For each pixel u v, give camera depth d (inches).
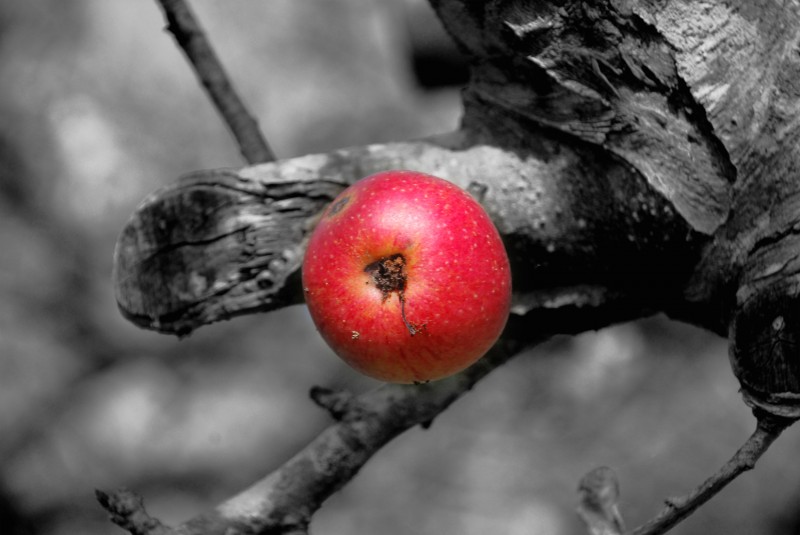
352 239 54.5
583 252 56.0
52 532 100.5
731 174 54.4
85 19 125.3
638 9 54.4
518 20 55.2
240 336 112.9
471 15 55.7
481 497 95.0
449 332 54.3
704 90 54.3
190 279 56.8
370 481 100.0
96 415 106.3
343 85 123.8
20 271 115.0
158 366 111.8
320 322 54.9
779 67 54.0
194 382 109.3
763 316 54.0
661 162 54.9
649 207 55.1
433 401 57.2
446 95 122.7
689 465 87.5
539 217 56.1
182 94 122.1
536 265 56.4
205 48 60.9
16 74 122.8
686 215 54.8
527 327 57.0
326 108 122.3
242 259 56.7
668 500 54.4
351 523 96.3
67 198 117.1
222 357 112.0
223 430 104.6
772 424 54.0
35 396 108.1
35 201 117.9
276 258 56.7
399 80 124.4
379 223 54.4
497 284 54.6
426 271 54.2
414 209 54.5
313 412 106.3
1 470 103.1
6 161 118.9
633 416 94.7
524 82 55.9
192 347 112.6
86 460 103.3
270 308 57.0
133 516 56.1
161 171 119.0
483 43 56.1
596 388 99.0
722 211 54.6
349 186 56.1
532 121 56.1
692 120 54.6
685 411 93.0
